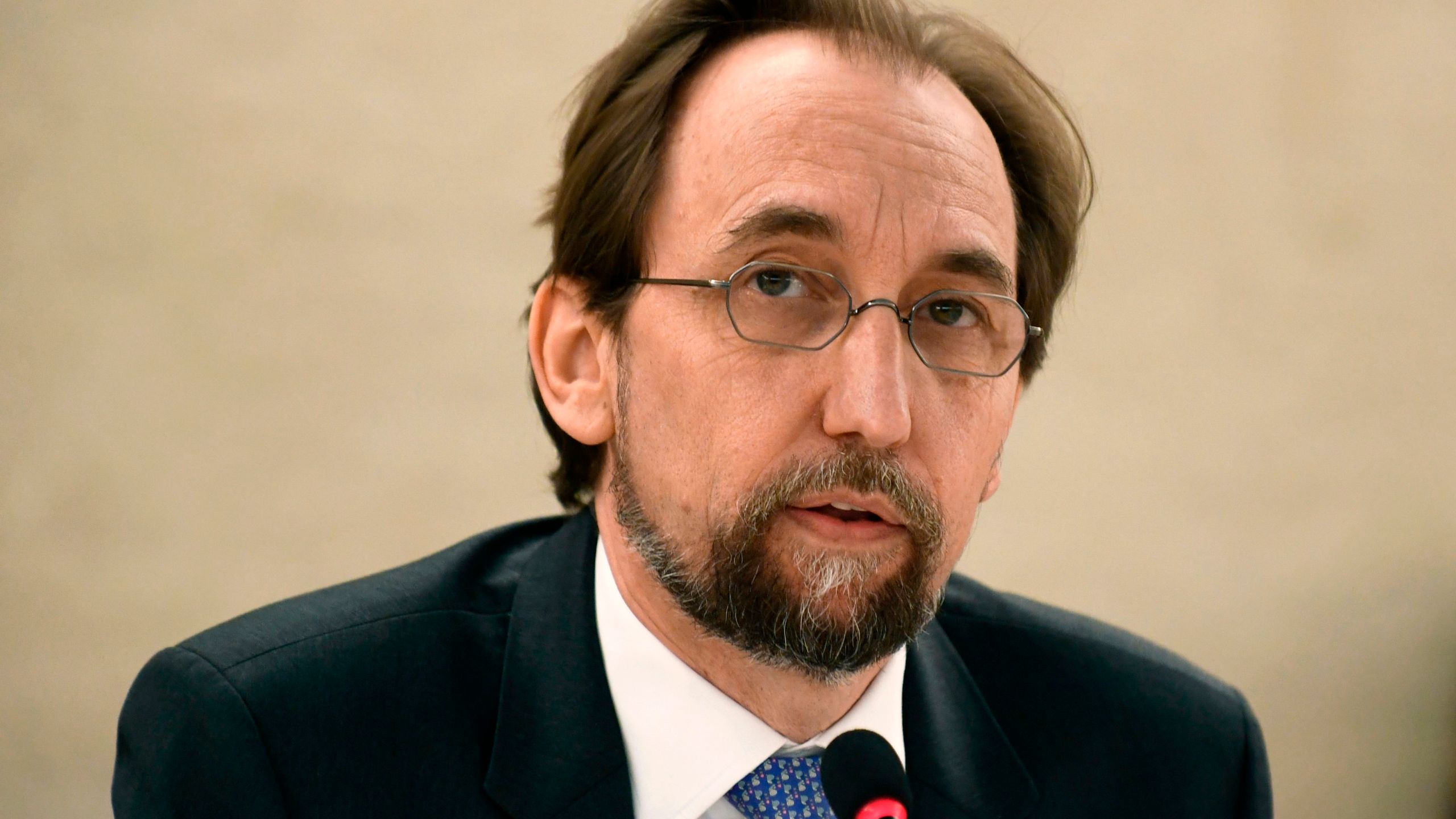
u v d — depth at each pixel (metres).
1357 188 11.31
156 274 9.05
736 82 3.83
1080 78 10.77
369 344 9.51
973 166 3.87
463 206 9.66
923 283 3.75
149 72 8.99
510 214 9.75
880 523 3.65
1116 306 10.95
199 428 9.15
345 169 9.41
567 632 4.20
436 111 9.60
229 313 9.20
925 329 3.81
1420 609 11.37
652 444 3.83
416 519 9.59
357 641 4.09
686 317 3.73
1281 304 11.22
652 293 3.84
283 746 3.76
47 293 8.87
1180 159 11.01
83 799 8.80
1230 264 11.12
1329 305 11.30
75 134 8.89
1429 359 11.38
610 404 4.09
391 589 4.39
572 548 4.49
